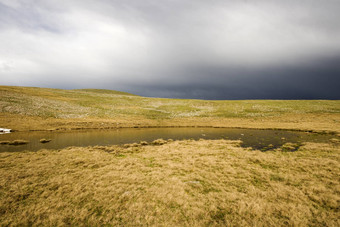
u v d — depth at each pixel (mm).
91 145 22781
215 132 34750
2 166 13156
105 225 7105
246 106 69500
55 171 12398
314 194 9148
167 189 9945
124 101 79750
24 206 8297
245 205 8156
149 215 7652
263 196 9148
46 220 7246
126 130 36812
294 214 7449
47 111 47344
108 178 11273
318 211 7758
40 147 21062
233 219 7332
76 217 7406
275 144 23141
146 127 42125
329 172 11875
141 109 65312
